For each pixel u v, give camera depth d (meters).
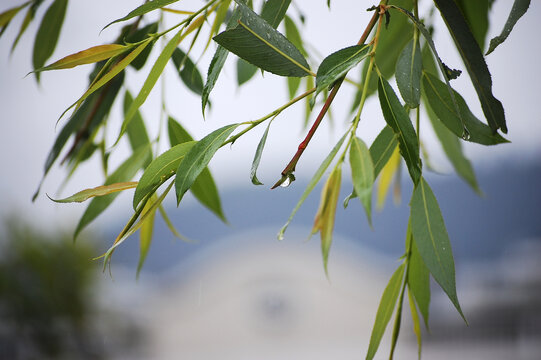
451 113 0.74
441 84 0.75
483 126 0.73
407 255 0.72
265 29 0.62
